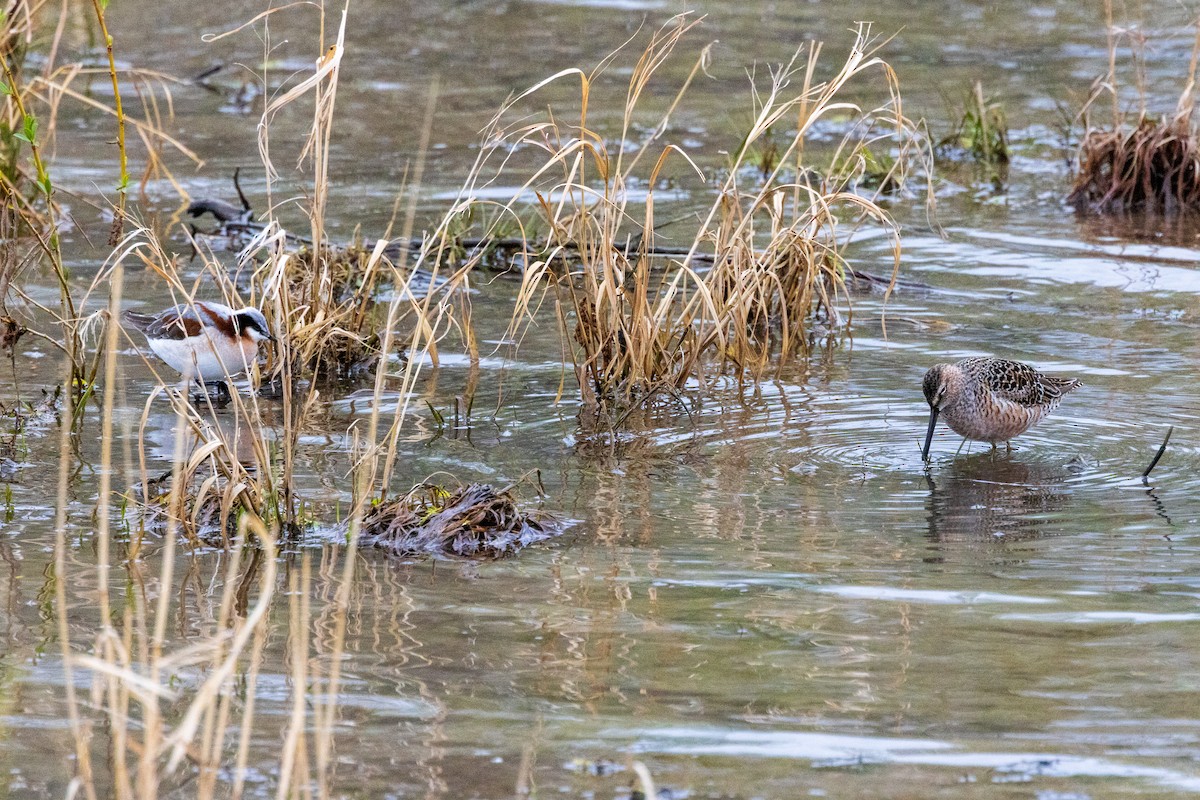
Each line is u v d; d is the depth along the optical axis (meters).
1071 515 11.30
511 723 7.95
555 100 27.20
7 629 9.05
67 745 7.75
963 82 27.91
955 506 11.54
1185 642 8.95
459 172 22.95
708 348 16.16
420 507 11.12
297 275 16.83
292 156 23.78
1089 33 31.23
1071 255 19.36
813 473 12.34
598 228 14.87
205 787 6.89
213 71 27.95
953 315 17.11
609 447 13.02
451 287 13.27
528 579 10.02
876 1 35.06
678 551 10.55
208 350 13.96
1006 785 7.28
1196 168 21.62
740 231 14.83
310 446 12.94
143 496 11.27
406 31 32.88
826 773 7.41
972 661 8.70
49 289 17.19
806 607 9.52
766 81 28.36
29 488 11.66
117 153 23.58
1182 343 15.86
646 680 8.47
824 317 17.19
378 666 8.63
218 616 9.31
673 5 35.03
